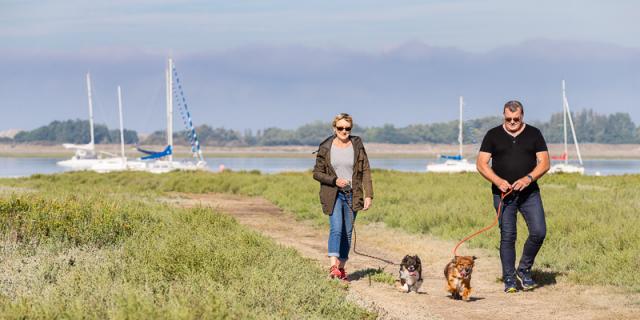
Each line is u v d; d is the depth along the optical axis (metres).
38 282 8.31
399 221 17.84
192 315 6.27
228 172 51.16
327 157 10.03
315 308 7.79
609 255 11.39
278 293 7.88
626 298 9.12
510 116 9.60
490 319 8.09
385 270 11.58
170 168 85.44
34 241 10.99
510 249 9.77
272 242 12.54
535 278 10.62
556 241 13.31
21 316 6.38
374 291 9.62
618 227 13.67
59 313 6.49
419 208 19.45
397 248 14.33
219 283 8.21
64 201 14.02
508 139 9.66
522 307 8.72
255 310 7.21
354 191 10.06
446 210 18.41
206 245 10.42
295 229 17.64
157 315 6.30
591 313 8.35
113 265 9.16
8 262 9.53
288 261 10.22
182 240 10.66
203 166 90.75
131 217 13.69
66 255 10.38
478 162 9.87
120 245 11.38
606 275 10.44
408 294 9.48
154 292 7.93
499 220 9.85
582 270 11.11
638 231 12.84
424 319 8.04
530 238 9.70
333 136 10.12
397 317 8.09
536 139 9.62
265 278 8.52
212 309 6.52
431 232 16.38
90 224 11.95
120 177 41.91
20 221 11.66
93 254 10.53
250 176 40.22
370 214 19.05
